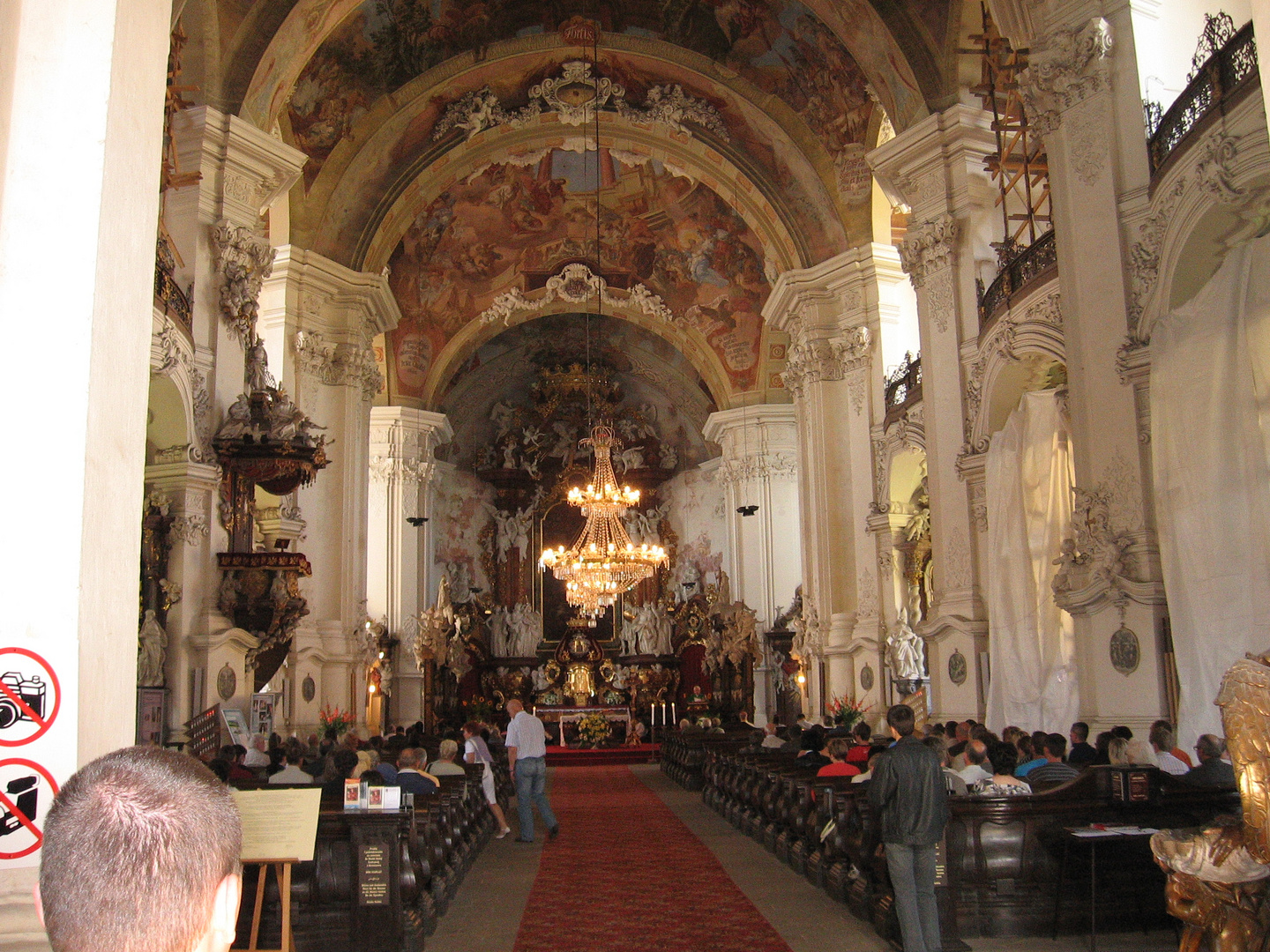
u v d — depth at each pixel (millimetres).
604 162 26203
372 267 20969
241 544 14008
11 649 3236
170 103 12594
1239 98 9062
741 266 27562
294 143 19078
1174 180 10133
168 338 12438
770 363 28484
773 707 27297
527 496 34656
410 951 6469
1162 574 10258
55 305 3457
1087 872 6980
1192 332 9625
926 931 6059
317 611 19094
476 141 22125
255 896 6441
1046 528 13117
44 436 3379
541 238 27984
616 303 29109
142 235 3918
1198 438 9508
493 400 34875
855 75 19031
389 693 26047
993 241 15180
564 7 20531
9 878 3145
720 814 14562
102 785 1464
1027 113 12383
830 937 7004
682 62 20812
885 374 19656
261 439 13297
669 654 33312
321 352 19500
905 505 19312
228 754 11391
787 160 21062
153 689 12422
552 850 11320
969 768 8094
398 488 27578
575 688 32750
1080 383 11375
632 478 34188
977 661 14344
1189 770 8023
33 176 3518
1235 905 4637
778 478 28297
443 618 28469
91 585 3443
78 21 3654
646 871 9773
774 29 19625
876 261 19812
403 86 20391
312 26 15836
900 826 6027
